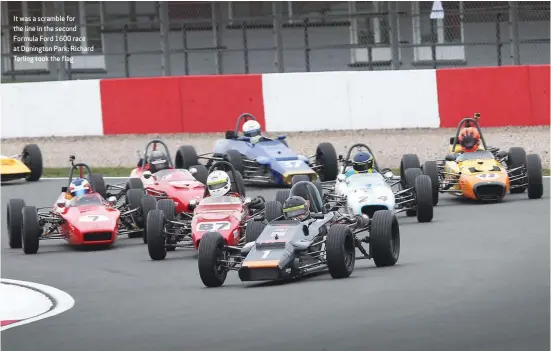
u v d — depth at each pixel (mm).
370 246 54188
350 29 133000
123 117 110562
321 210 57750
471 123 83438
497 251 57375
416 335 38656
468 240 61781
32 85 113438
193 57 138500
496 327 39250
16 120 114062
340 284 49469
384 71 106812
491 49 128375
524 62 130250
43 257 65438
